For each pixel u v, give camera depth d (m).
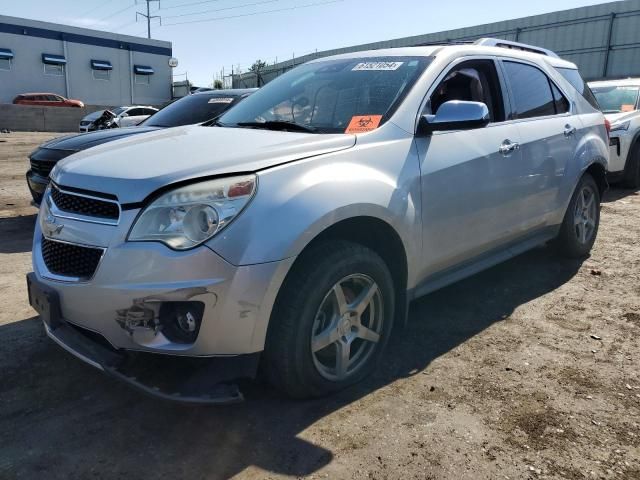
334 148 2.81
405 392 2.92
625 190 8.86
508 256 4.02
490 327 3.73
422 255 3.15
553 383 3.01
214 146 2.82
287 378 2.61
